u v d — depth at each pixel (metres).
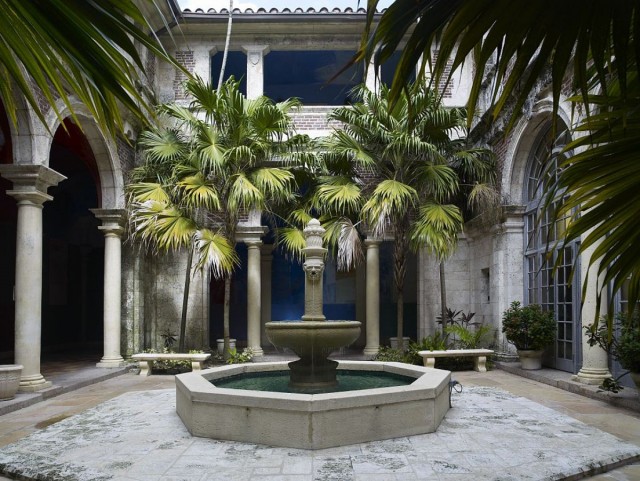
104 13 1.06
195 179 10.62
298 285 18.19
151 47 1.13
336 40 13.70
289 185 11.65
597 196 1.56
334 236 11.19
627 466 4.73
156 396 7.93
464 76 13.35
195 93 10.65
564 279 9.67
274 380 7.45
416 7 1.23
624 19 1.13
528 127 10.46
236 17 12.95
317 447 4.97
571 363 9.55
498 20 1.20
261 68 13.70
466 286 13.69
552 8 1.16
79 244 17.81
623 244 1.52
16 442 5.35
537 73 1.22
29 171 8.15
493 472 4.31
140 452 4.95
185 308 11.48
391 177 11.45
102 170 11.43
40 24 1.06
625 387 8.16
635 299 1.58
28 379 8.30
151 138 11.52
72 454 4.91
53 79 1.17
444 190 10.78
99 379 10.12
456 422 6.04
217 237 10.66
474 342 11.48
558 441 5.24
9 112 1.29
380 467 4.45
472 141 13.27
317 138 12.17
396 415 5.39
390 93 1.31
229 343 12.35
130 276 12.35
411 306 17.91
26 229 8.34
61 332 16.75
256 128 11.20
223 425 5.38
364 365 7.94
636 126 1.51
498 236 11.73
